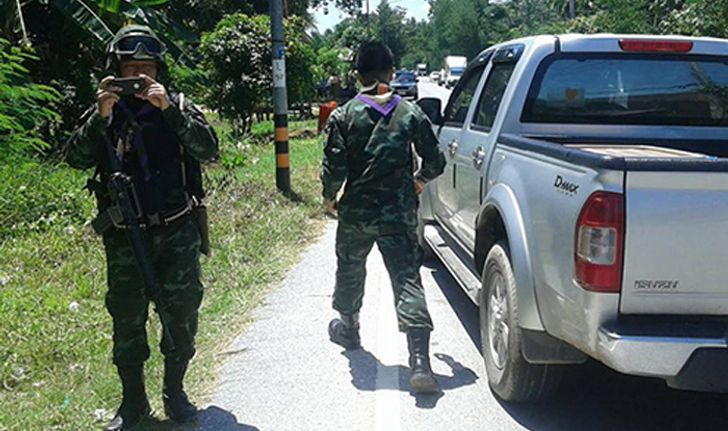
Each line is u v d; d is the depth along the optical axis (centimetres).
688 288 321
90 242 728
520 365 401
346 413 421
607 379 469
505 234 441
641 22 1424
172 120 358
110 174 368
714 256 319
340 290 500
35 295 585
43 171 909
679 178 316
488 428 403
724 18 1086
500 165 454
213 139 379
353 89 2206
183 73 1405
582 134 481
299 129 2198
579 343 345
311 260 748
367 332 549
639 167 315
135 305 385
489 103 536
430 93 3575
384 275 707
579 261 332
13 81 1005
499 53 548
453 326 564
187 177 387
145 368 465
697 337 318
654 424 411
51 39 1394
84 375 459
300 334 543
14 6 1169
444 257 579
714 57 483
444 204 629
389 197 450
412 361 434
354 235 466
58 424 400
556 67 481
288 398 440
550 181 370
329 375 473
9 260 669
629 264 319
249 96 1802
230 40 1784
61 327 524
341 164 448
